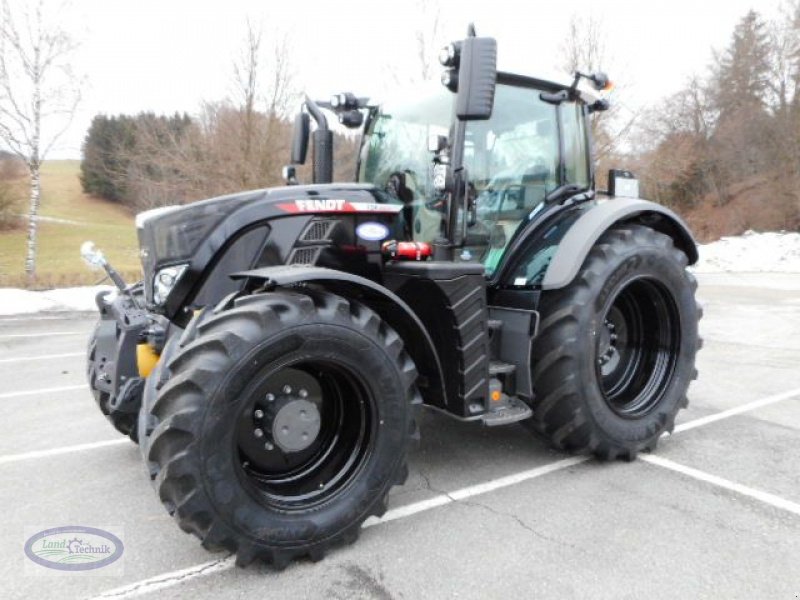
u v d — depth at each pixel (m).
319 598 2.29
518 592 2.31
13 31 13.32
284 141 13.46
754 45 34.91
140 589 2.37
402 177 3.56
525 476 3.40
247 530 2.36
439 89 3.51
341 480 2.65
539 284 3.43
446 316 2.98
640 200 3.80
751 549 2.60
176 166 13.89
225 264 2.93
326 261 3.02
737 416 4.47
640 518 2.88
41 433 4.27
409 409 2.71
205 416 2.24
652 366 3.87
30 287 13.01
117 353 3.13
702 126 35.19
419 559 2.55
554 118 3.88
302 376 2.67
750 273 18.33
